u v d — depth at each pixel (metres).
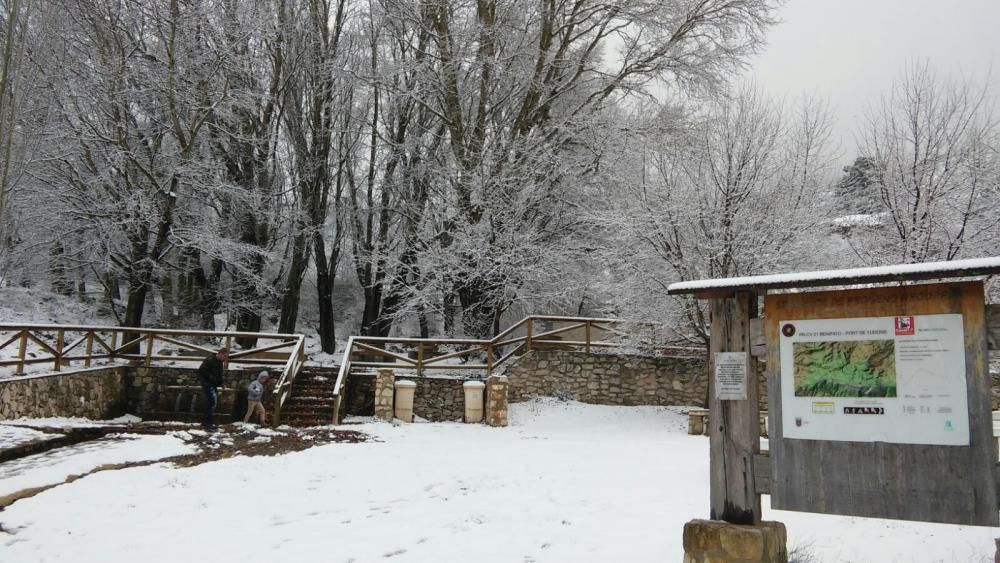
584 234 19.72
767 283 4.21
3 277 19.05
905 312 3.93
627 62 19.83
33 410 12.06
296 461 9.44
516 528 6.02
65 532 6.12
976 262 3.60
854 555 5.22
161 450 9.88
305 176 21.91
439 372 18.52
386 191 23.00
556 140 19.72
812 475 4.07
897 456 3.87
